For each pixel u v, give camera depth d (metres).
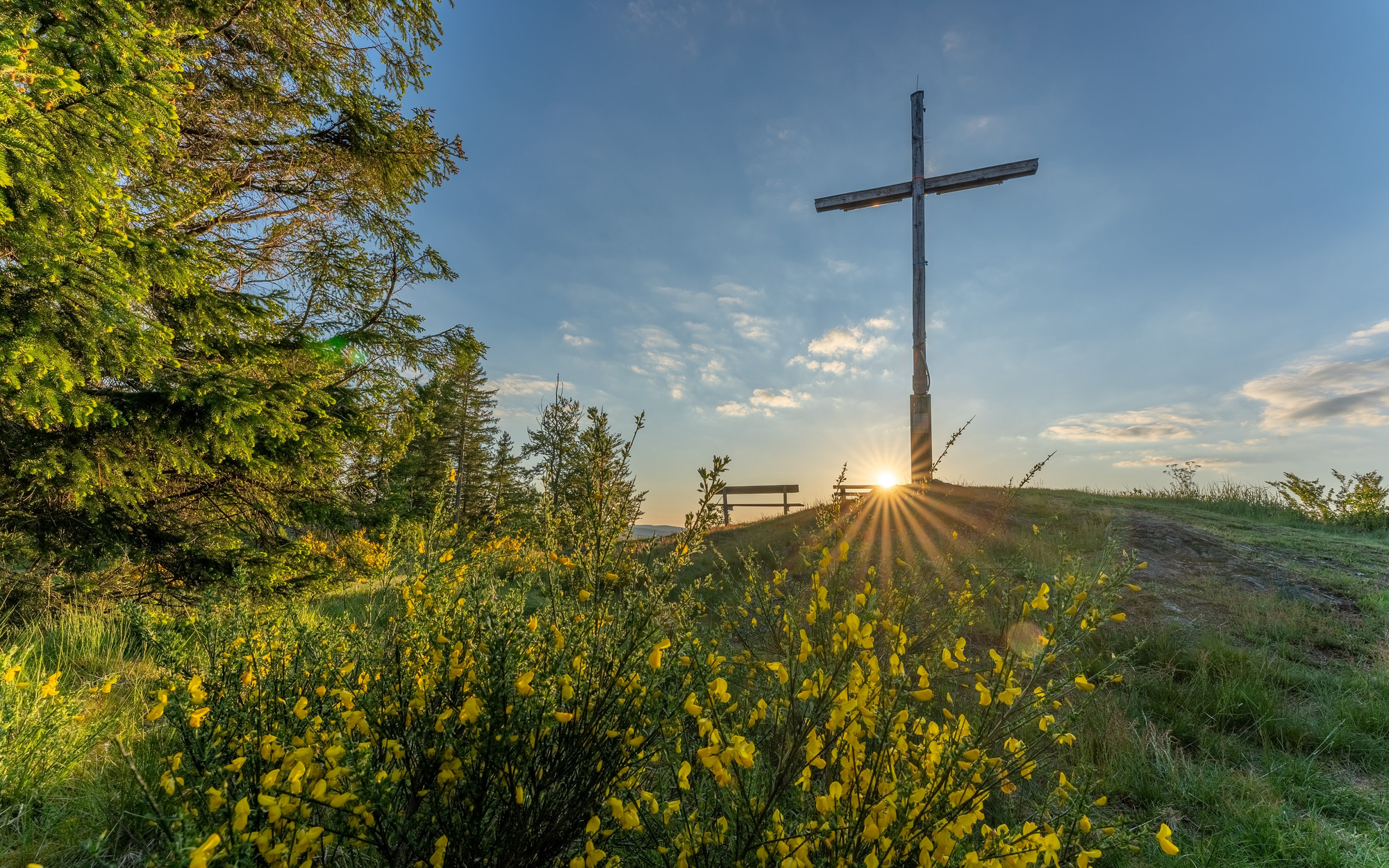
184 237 4.12
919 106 10.43
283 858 1.08
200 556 4.86
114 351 3.39
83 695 2.84
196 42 5.22
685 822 1.46
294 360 5.38
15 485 4.17
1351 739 3.12
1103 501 9.27
